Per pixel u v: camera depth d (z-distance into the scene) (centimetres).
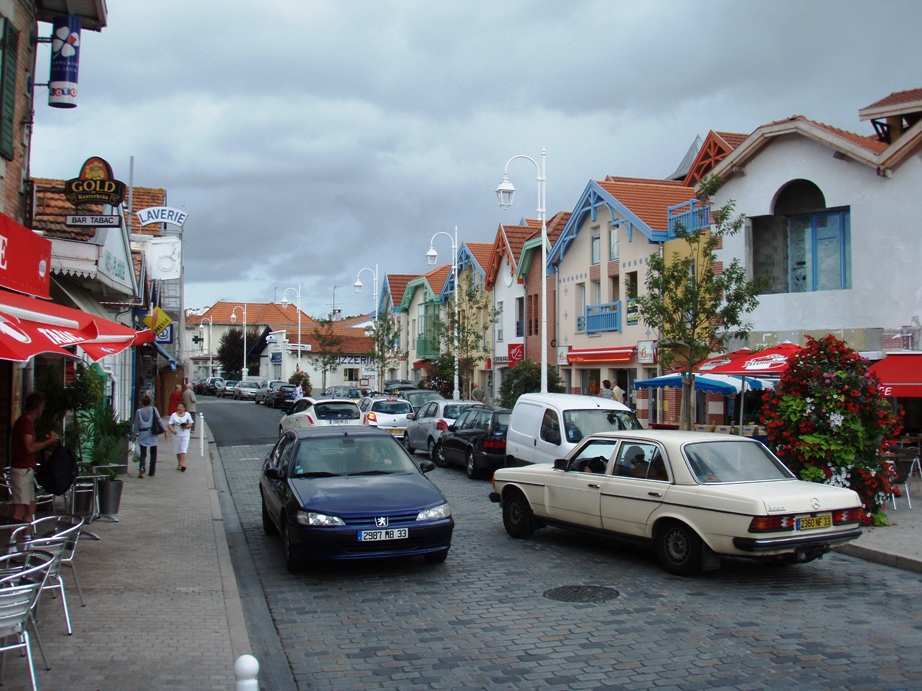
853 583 855
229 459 2295
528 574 912
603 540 1112
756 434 1705
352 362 7625
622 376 2767
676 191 2881
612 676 586
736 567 932
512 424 1573
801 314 1975
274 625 729
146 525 1185
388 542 885
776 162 2042
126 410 2497
